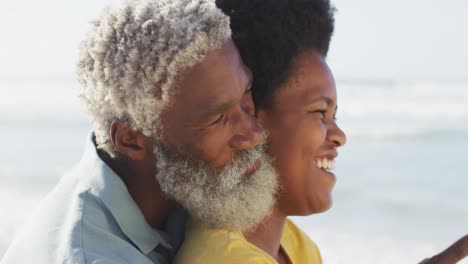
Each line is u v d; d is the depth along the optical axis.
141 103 1.68
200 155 1.73
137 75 1.67
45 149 17.14
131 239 1.77
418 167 13.98
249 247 1.80
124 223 1.76
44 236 1.75
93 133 1.89
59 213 1.78
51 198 1.84
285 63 1.86
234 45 1.74
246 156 1.76
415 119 21.08
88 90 1.74
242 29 1.87
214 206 1.76
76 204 1.76
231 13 1.88
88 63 1.73
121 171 1.82
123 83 1.67
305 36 1.88
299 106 1.89
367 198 10.93
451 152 15.66
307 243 2.20
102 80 1.70
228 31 1.71
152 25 1.66
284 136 1.90
